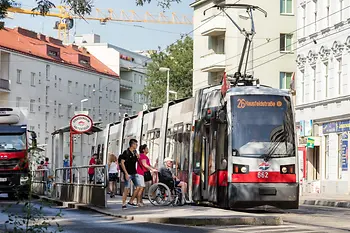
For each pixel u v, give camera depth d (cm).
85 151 10569
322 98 6259
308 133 6412
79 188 3694
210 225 2408
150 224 2456
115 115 15275
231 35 8375
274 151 3062
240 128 3072
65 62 13225
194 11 9431
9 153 4391
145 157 3306
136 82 16562
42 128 12444
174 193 3347
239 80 3338
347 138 5781
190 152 3531
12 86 11606
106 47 15475
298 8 6794
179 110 3884
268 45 8306
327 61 6203
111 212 2916
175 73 12281
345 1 5866
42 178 4831
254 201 3019
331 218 2855
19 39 12300
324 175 6200
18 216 1706
